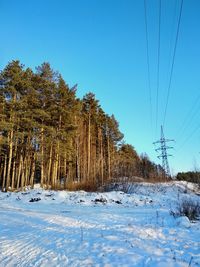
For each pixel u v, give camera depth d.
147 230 9.21
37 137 33.69
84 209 17.59
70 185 32.06
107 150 55.72
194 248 6.89
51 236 8.25
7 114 32.91
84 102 49.00
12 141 32.50
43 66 36.84
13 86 31.73
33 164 35.00
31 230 9.23
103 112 52.94
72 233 8.77
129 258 5.89
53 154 37.28
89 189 30.84
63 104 36.16
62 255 6.21
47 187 32.03
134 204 22.30
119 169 39.06
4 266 5.52
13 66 32.50
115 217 13.12
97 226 10.28
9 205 18.88
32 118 33.31
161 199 26.88
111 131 56.69
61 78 37.88
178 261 5.70
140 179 42.56
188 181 49.53
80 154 46.12
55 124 36.44
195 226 10.16
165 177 47.88
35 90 33.81
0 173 43.75
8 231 8.99
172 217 12.85
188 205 14.26
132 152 74.94
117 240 7.66
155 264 5.48
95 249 6.68
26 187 33.19
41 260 5.86
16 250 6.68
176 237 8.31
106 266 5.38
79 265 5.46
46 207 18.41
